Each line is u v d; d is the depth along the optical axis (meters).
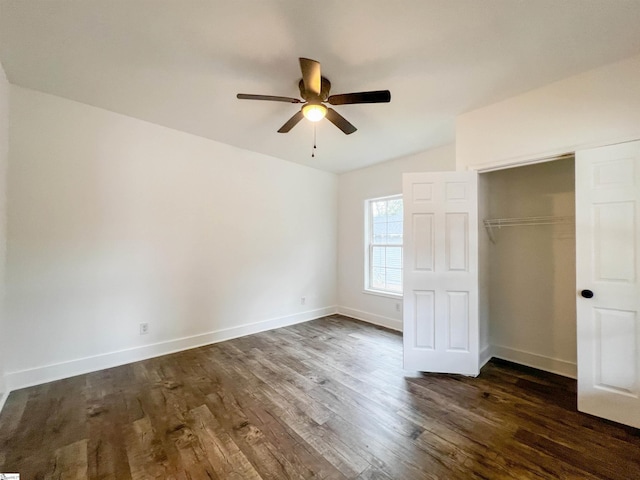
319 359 3.03
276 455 1.65
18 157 2.37
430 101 2.52
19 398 2.23
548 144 2.25
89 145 2.70
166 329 3.18
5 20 1.63
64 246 2.58
